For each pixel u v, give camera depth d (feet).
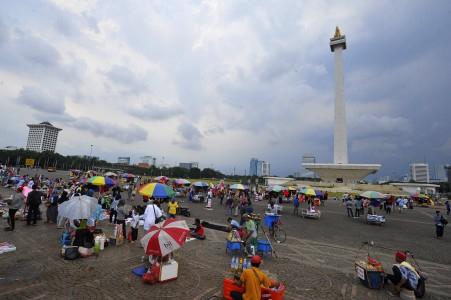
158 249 21.72
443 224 56.59
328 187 220.84
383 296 24.03
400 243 48.55
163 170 416.26
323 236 50.31
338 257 36.17
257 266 19.03
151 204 36.52
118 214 36.86
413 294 23.65
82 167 424.87
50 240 34.65
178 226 23.99
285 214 80.38
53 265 26.30
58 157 400.06
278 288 20.17
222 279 25.49
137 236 38.50
